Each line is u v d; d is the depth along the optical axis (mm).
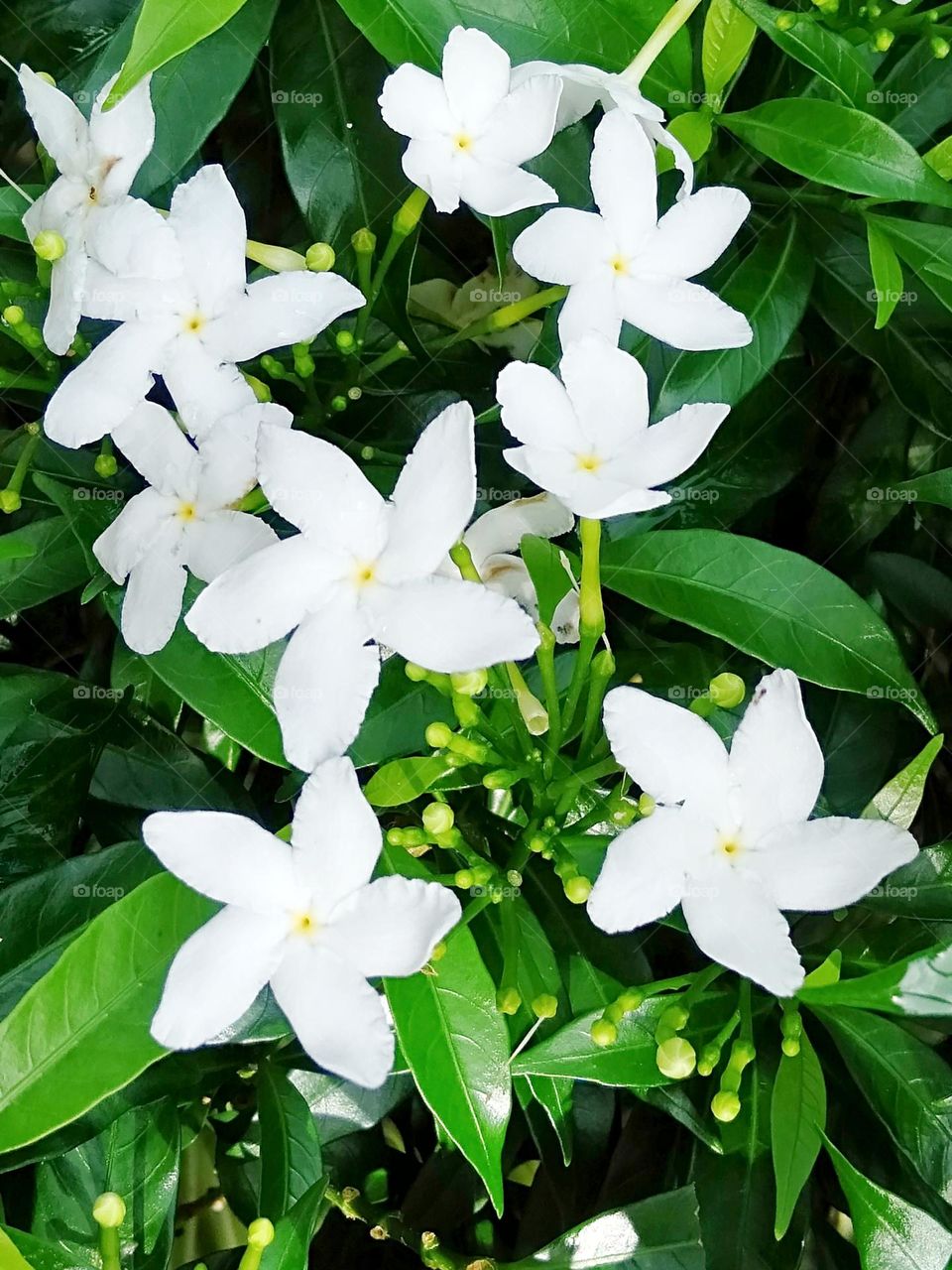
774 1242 226
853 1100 242
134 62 202
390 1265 265
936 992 211
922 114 257
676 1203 222
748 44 235
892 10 248
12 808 240
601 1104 243
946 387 253
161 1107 232
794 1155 211
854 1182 212
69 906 226
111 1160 229
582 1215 243
